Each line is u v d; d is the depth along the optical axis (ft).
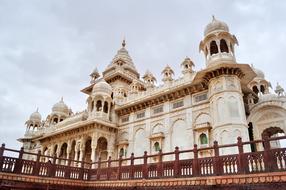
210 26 62.95
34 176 46.93
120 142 81.61
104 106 89.76
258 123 62.03
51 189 49.26
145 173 43.50
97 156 85.51
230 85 55.98
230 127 51.60
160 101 75.00
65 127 94.43
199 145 60.29
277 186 28.35
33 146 122.72
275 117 59.77
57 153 93.25
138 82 95.45
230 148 50.06
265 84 75.36
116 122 86.79
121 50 124.06
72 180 52.95
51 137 100.63
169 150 66.74
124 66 113.09
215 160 34.60
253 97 66.69
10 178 43.57
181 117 67.62
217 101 56.03
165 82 75.25
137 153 75.46
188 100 67.62
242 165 31.81
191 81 66.74
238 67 55.93
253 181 30.14
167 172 40.32
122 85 100.73
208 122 60.03
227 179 32.37
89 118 84.74
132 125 81.56
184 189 36.73
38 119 133.80
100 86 89.51
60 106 123.24
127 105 83.56
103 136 82.02
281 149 29.07
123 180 46.93
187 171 37.70
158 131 72.33
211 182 33.68
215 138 53.93
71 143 89.04
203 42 63.62
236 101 54.44
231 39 61.11
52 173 50.14
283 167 28.94
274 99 59.98
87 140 88.17
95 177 54.75
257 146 58.95
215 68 56.75
